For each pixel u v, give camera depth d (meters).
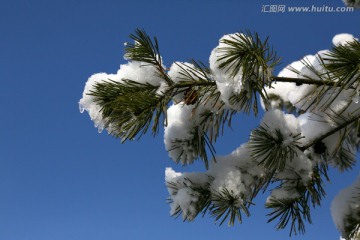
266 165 2.81
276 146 2.78
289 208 2.94
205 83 2.67
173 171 3.07
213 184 2.88
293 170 2.95
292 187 2.95
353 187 3.04
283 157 2.82
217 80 2.40
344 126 2.99
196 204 2.90
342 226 2.98
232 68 2.38
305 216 2.92
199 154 2.91
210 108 2.80
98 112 2.60
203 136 2.91
